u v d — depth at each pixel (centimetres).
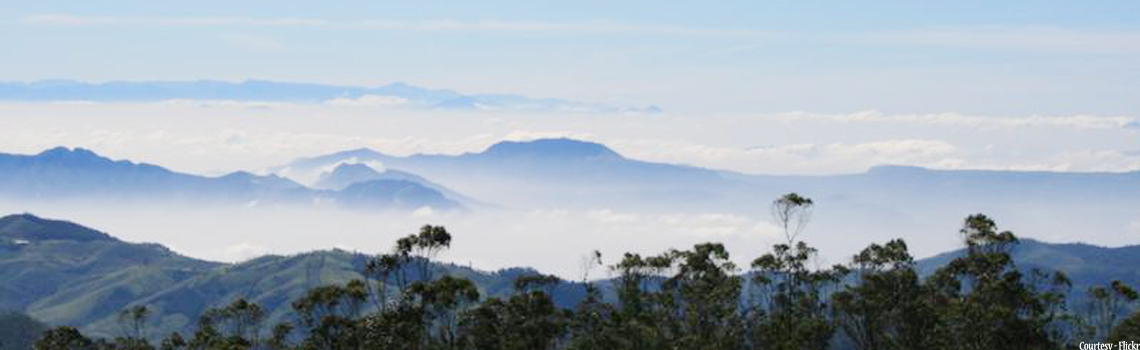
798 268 13250
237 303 14975
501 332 11669
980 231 11931
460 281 11212
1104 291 12575
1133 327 11531
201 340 13962
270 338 14225
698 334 12488
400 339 10469
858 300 11819
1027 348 10056
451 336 11338
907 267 12300
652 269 14075
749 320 12812
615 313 13075
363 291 11469
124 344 15762
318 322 11481
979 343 10138
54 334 14288
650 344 12362
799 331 11775
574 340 12538
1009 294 10762
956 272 11838
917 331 11400
